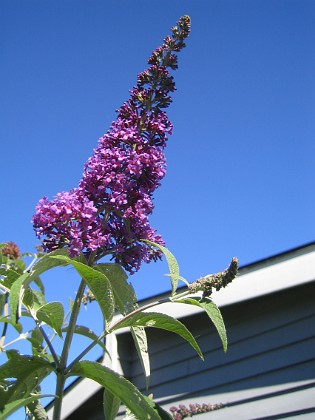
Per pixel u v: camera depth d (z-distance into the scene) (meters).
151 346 1.54
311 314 1.29
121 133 0.59
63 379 0.49
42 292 0.71
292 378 1.25
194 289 0.51
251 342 1.36
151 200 0.58
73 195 0.55
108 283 0.49
